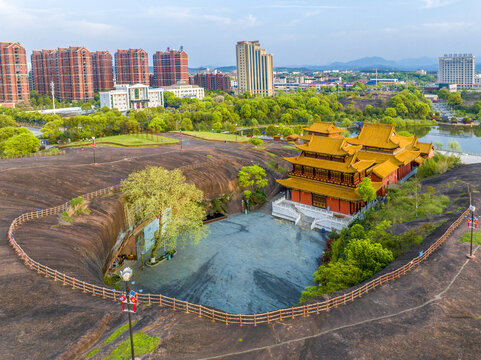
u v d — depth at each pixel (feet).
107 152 413.59
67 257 178.29
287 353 110.11
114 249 232.94
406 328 120.06
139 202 237.04
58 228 207.92
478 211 221.05
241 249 253.24
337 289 159.84
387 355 108.06
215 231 285.02
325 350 110.93
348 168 287.07
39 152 420.77
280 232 283.38
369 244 179.83
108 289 148.56
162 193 230.07
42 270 158.51
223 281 212.02
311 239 270.05
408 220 236.02
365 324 123.13
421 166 359.46
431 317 125.18
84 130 571.69
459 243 179.63
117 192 266.98
